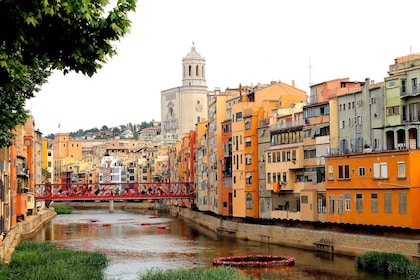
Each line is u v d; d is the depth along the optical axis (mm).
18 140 117188
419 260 59719
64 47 21031
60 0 19609
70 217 171125
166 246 90188
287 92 117500
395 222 67938
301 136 88938
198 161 149875
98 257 69312
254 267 66375
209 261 72875
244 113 105812
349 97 81250
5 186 78500
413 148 68375
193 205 159375
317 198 84062
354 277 58188
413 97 72250
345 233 74188
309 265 66500
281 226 88812
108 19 20641
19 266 60625
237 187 107812
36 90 46156
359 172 74062
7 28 19578
